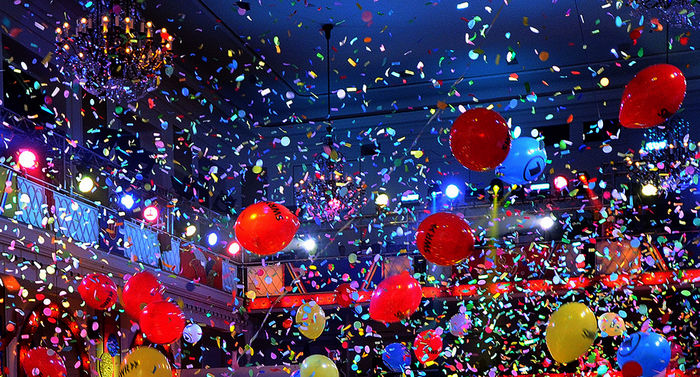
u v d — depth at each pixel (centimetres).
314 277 1423
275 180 1517
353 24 1143
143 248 1118
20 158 792
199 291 1256
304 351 1423
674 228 1289
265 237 500
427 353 799
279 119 1503
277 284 1429
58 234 916
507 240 1348
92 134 1053
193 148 1163
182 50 1207
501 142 473
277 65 1280
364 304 1385
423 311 1359
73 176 1017
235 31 1152
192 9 1075
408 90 1427
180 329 584
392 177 1493
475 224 1442
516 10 1121
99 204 976
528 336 1184
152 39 682
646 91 448
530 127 1451
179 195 1258
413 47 1238
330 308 1405
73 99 1055
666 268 1258
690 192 1322
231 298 1368
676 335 1155
